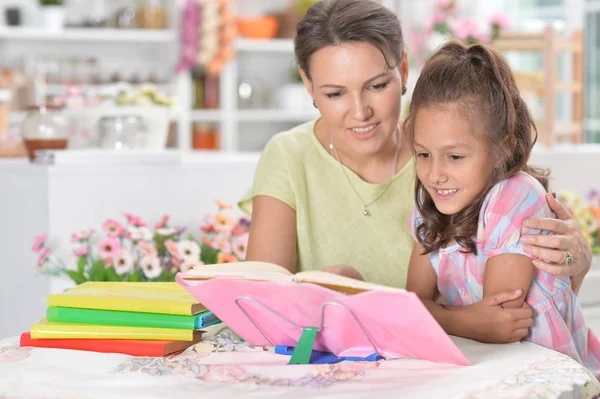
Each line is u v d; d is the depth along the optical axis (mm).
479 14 6570
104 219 2951
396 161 1923
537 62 6480
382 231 1921
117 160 2957
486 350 1415
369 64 1646
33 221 2951
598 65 6145
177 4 6016
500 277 1510
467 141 1470
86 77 5738
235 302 1387
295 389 1239
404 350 1354
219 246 2758
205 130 6195
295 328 1401
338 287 1311
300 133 1985
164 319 1460
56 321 1508
